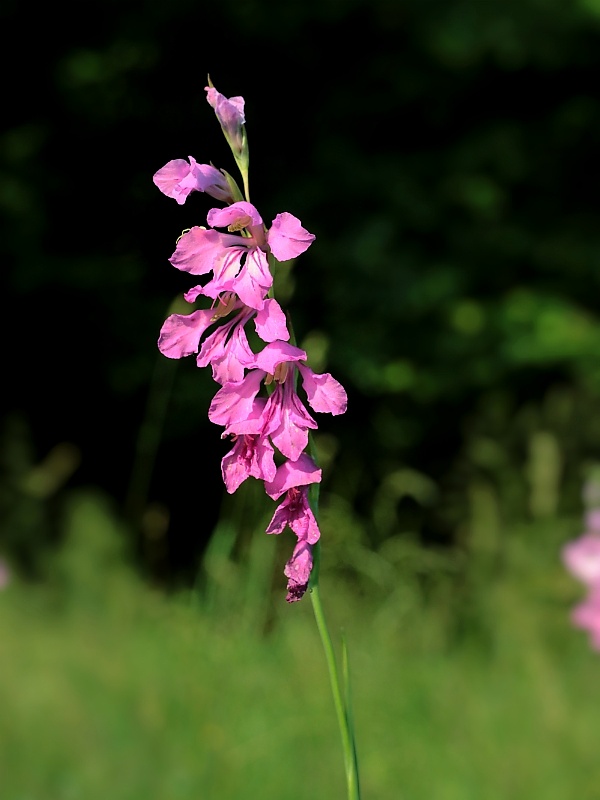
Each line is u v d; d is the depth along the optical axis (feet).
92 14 38.65
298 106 40.78
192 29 38.68
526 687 22.41
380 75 40.70
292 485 9.28
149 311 38.14
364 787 18.85
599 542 22.39
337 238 39.01
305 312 37.88
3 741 20.47
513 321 38.63
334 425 38.50
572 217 41.04
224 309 9.37
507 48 39.06
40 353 39.14
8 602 28.53
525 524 30.19
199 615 20.88
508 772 19.66
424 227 39.68
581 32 39.81
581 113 40.81
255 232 9.18
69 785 19.62
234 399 9.41
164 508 31.60
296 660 20.10
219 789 18.61
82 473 38.93
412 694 20.52
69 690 21.26
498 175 40.40
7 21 37.96
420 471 39.06
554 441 30.01
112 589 29.58
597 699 22.31
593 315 39.37
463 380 38.29
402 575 22.53
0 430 38.96
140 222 38.70
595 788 19.65
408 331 38.63
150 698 20.13
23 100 38.86
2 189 37.93
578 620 22.21
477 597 27.30
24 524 34.19
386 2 38.91
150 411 36.86
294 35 39.32
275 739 18.90
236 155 9.34
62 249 38.86
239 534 21.76
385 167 39.78
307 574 9.33
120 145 38.86
